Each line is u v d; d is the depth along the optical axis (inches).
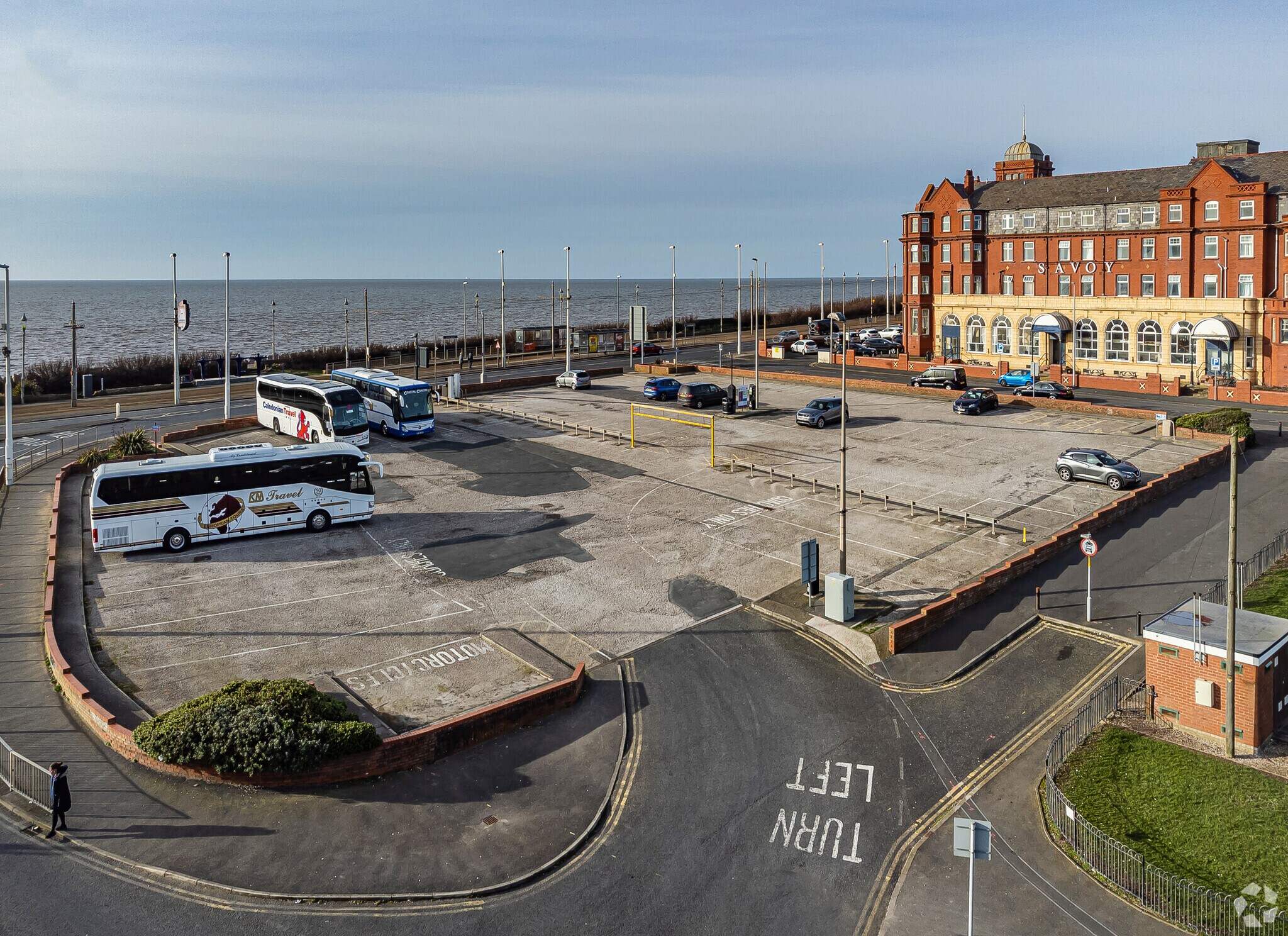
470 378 3671.3
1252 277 3046.3
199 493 1550.2
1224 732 926.4
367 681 1085.8
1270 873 735.7
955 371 3009.4
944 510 1685.5
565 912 722.2
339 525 1665.8
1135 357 3321.9
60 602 1309.1
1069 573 1396.4
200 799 862.5
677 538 1577.3
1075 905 722.8
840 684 1098.1
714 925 707.4
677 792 888.3
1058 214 3548.2
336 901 729.0
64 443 2397.9
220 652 1154.7
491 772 924.6
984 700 1055.6
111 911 706.8
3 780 885.8
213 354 5654.5
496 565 1466.5
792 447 2215.8
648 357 4276.6
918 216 3887.8
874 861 783.7
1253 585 1301.7
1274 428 2324.1
